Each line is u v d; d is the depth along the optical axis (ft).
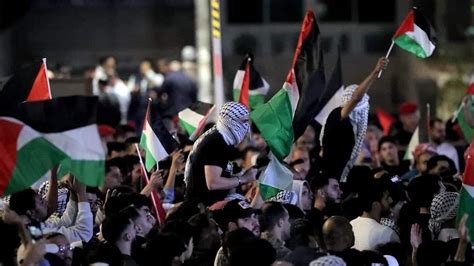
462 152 60.59
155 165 44.96
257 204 42.83
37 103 34.55
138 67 115.14
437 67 96.63
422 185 41.86
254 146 55.83
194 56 107.24
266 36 105.70
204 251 35.86
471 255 35.09
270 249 31.63
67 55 114.11
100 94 80.28
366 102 47.65
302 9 106.01
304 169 50.37
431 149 53.21
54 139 34.42
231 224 36.88
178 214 39.04
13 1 81.05
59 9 113.80
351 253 35.01
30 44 112.06
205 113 51.11
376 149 59.57
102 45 115.55
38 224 35.01
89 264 33.58
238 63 105.19
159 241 32.99
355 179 42.78
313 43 47.32
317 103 47.16
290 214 38.86
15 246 33.01
